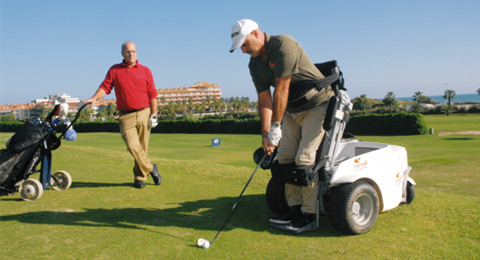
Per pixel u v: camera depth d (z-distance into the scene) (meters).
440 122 43.75
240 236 3.12
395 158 3.65
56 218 3.54
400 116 32.34
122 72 4.75
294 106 3.26
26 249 2.75
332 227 3.37
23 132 4.23
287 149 3.51
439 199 4.19
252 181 5.36
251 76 3.41
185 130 47.50
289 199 3.50
